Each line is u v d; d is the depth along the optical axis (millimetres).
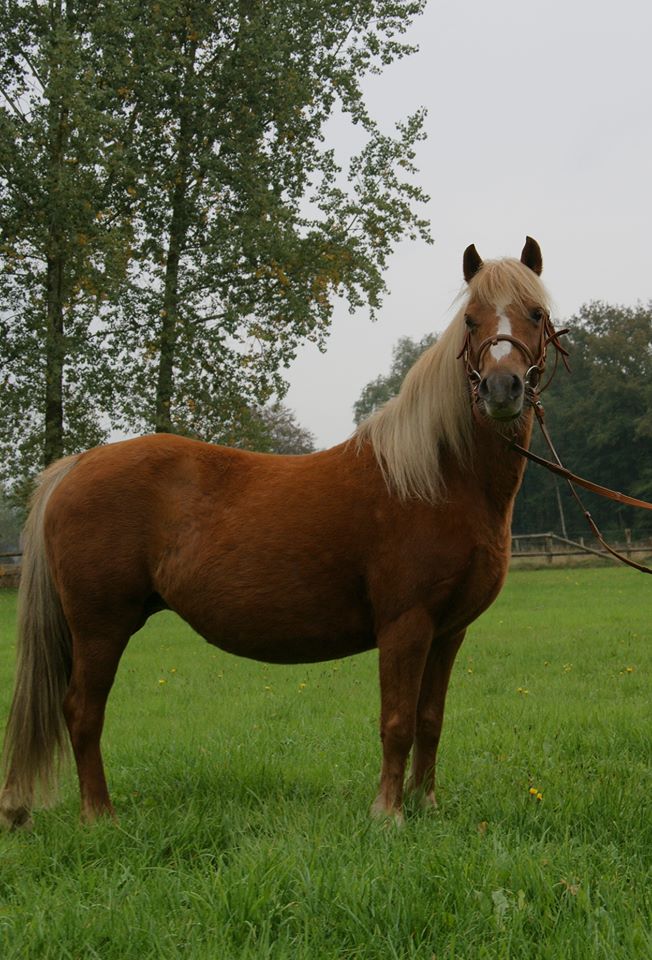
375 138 23031
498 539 4043
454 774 4770
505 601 16766
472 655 9977
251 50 20750
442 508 3943
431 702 4262
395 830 3557
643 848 3447
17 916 2832
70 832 3762
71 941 2668
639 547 32219
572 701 6945
